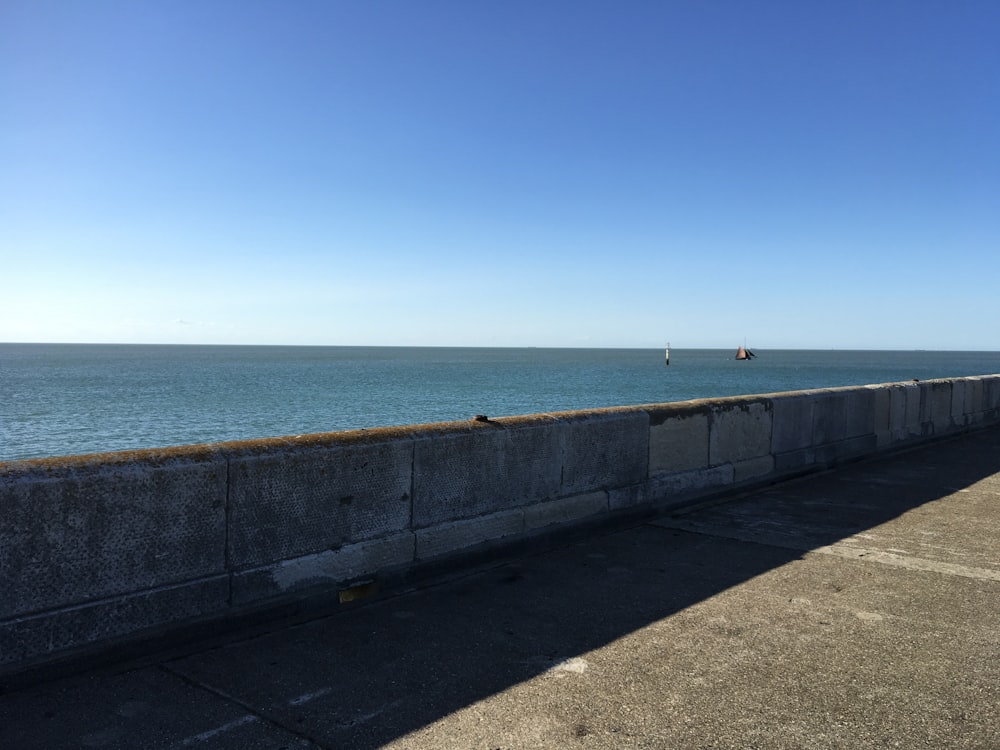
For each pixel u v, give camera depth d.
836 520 6.61
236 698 3.14
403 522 4.78
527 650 3.70
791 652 3.68
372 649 3.69
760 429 8.23
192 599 3.72
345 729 2.89
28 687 3.17
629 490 6.51
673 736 2.85
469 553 5.12
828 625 4.06
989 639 3.87
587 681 3.34
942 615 4.23
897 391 10.92
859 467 9.41
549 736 2.85
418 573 4.80
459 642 3.80
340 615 4.17
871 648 3.74
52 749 2.71
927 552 5.56
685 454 7.21
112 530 3.45
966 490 7.98
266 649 3.67
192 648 3.64
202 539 3.77
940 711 3.08
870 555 5.48
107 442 27.72
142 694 3.16
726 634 3.92
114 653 3.42
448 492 5.06
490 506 5.35
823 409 9.26
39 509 3.23
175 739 2.80
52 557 3.27
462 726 2.93
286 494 4.13
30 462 3.29
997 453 10.62
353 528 4.48
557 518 5.82
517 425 5.59
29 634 3.20
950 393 12.54
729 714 3.04
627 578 4.92
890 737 2.86
